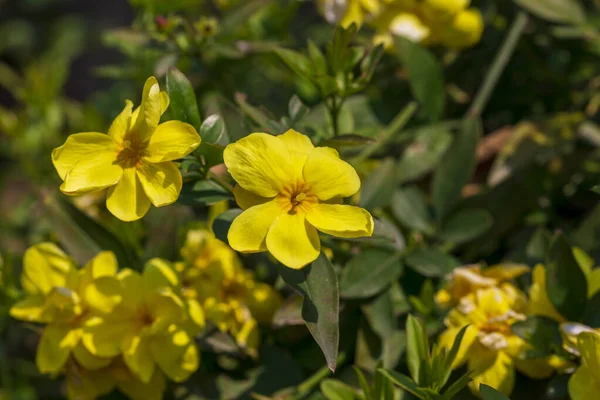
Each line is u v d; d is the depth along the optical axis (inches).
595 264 22.0
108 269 21.1
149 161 18.9
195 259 21.9
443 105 24.1
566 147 23.6
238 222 18.8
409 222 22.9
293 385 21.8
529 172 23.4
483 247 23.2
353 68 21.3
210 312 21.4
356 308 21.8
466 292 21.1
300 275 19.3
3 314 22.2
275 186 18.9
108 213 24.0
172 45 24.0
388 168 22.2
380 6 23.9
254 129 21.0
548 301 20.7
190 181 19.9
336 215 18.8
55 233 23.1
